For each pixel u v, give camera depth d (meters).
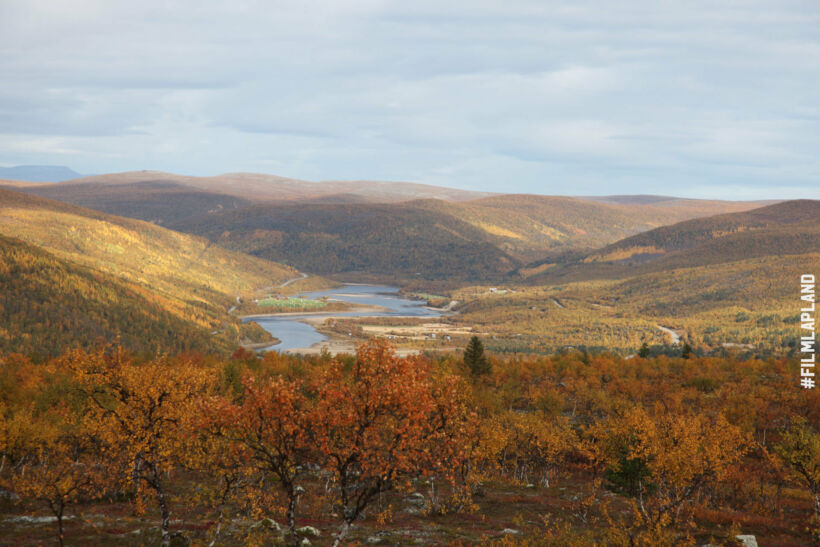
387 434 29.41
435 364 128.00
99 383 36.09
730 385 124.12
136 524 40.34
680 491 44.56
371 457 28.23
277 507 42.44
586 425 96.69
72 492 36.03
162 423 35.47
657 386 125.19
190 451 37.97
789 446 52.38
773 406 104.75
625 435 58.53
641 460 54.53
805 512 55.88
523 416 73.38
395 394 27.84
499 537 42.34
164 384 36.22
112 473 37.62
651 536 39.91
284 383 29.86
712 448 44.97
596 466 69.00
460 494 52.97
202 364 131.00
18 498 45.97
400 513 51.09
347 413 28.33
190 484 54.28
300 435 28.59
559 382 140.25
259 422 28.92
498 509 53.97
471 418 38.19
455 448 33.00
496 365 157.00
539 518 50.50
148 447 33.84
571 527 46.47
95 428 37.41
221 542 37.25
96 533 37.47
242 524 41.94
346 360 121.81
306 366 129.38
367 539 40.75
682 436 46.75
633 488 56.75
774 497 59.09
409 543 39.94
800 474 51.72
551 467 76.94
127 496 48.16
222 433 32.03
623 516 51.31
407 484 30.00
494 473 72.88
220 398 31.36
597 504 56.47
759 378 146.25
